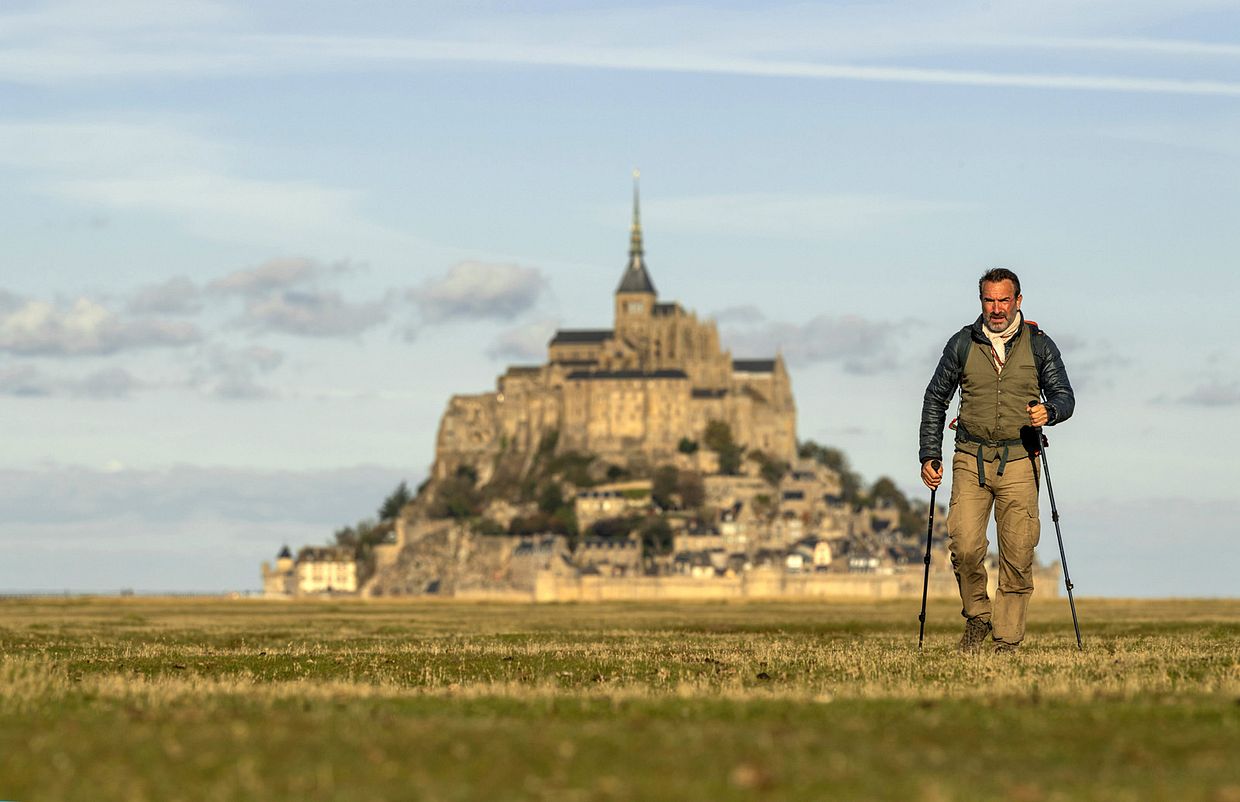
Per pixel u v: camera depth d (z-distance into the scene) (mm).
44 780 60375
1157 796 55500
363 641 180625
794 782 58594
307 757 64312
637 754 64562
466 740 68125
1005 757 64062
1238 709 77250
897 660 111688
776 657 124125
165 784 59406
